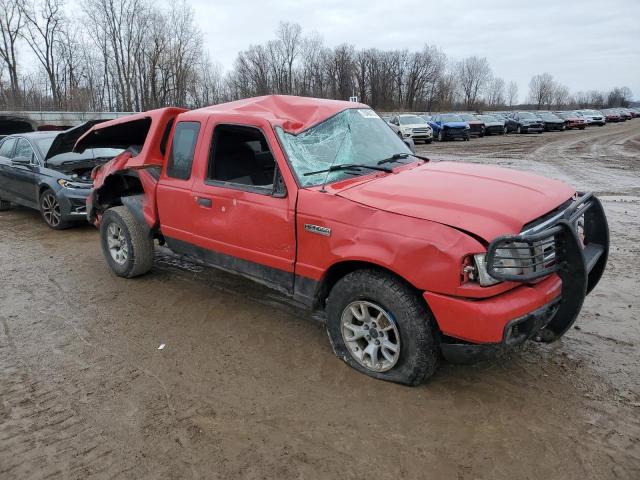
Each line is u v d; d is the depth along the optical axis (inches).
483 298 115.6
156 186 197.0
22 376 144.7
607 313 180.1
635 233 290.0
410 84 3457.2
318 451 111.8
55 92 1643.7
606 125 1897.1
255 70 2878.9
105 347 161.5
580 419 120.6
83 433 119.2
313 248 142.0
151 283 219.1
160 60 1699.1
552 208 131.6
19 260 258.7
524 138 1219.9
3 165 362.9
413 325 125.2
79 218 314.7
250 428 120.0
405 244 121.1
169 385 138.7
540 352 152.3
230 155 180.2
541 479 102.3
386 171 156.4
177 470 107.0
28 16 1583.4
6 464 109.6
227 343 162.9
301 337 165.8
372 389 134.3
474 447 111.8
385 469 106.0
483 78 4010.8
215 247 174.2
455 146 995.9
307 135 158.4
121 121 213.2
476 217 120.2
